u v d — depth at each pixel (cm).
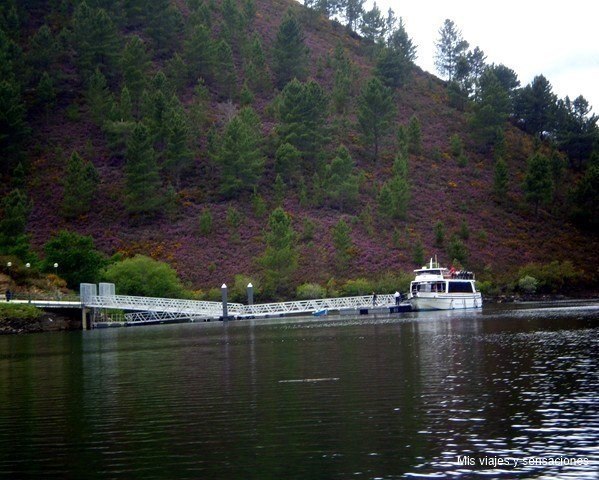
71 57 13862
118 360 3875
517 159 13875
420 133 13375
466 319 6253
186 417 2181
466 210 11812
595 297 10156
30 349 4750
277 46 14450
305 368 3180
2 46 12506
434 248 10531
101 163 11600
